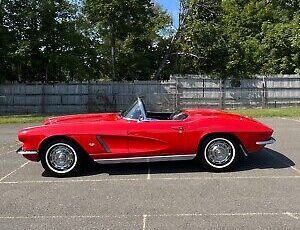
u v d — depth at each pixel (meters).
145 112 7.19
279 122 15.71
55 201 5.72
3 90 27.39
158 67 34.72
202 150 7.13
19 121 18.84
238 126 7.06
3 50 26.09
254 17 32.72
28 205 5.57
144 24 30.69
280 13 33.22
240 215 4.92
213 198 5.63
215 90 28.14
